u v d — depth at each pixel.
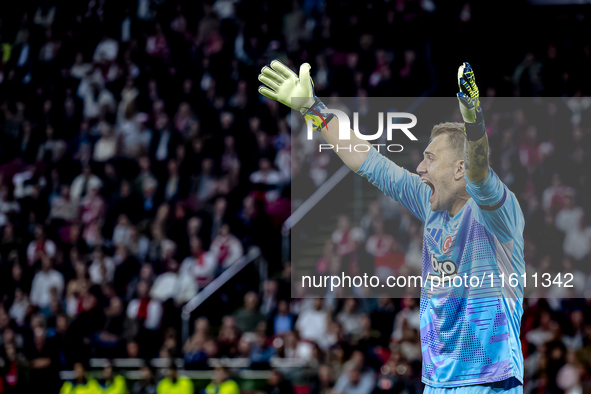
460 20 37.00
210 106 39.03
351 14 39.78
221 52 40.78
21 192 38.56
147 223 33.19
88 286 30.12
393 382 21.78
